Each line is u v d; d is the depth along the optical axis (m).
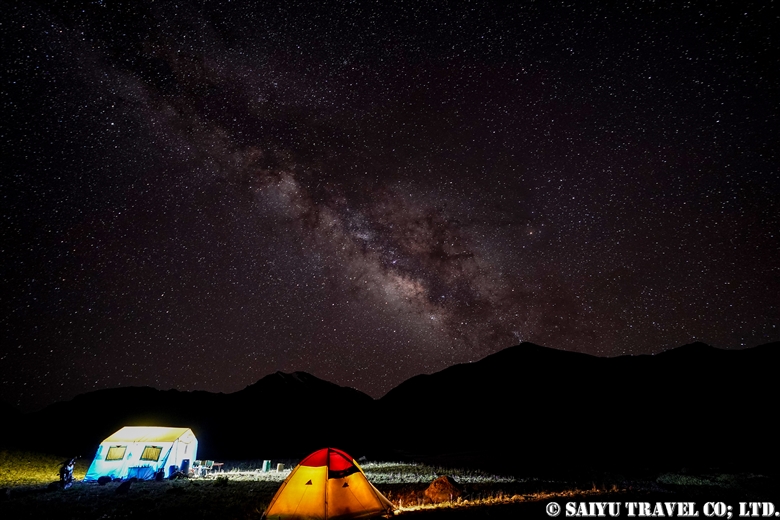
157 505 13.96
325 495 10.59
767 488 15.80
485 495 14.11
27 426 42.06
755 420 44.19
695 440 39.66
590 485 17.73
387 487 17.52
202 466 25.47
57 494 16.75
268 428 66.81
